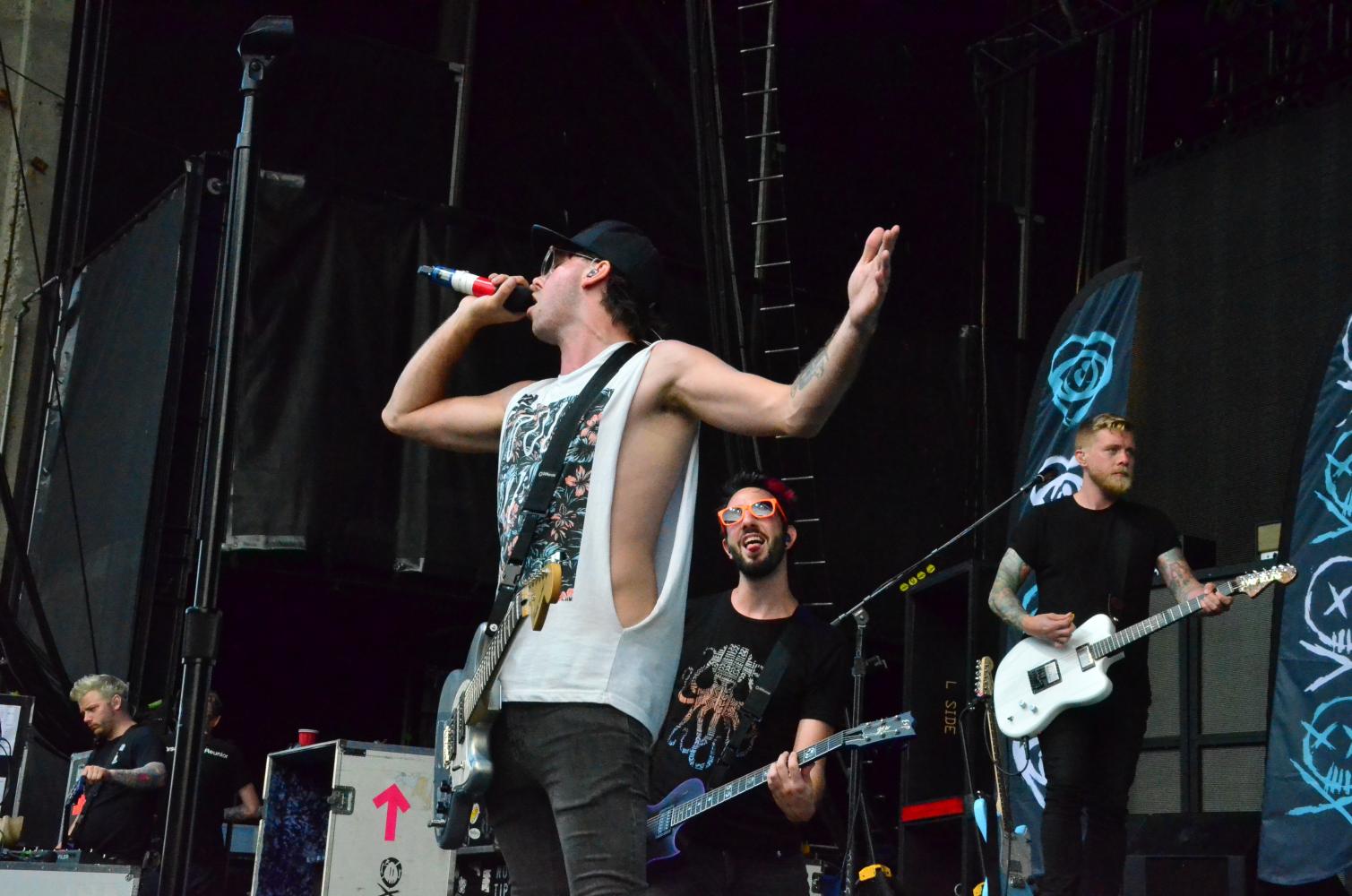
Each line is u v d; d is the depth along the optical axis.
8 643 7.33
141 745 6.30
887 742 2.96
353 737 8.80
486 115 8.98
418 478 7.50
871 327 1.63
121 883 4.55
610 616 1.77
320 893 5.59
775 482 3.43
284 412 7.32
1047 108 10.20
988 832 4.77
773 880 3.14
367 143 8.72
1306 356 7.52
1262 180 7.95
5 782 6.56
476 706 1.79
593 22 9.30
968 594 5.84
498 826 1.90
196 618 3.08
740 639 3.33
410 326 7.68
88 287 8.68
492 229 7.96
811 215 9.42
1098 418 4.39
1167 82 9.41
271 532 7.16
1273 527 6.71
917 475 8.63
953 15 10.12
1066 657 4.18
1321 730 4.85
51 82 9.02
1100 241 9.46
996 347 9.04
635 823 1.74
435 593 7.52
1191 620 5.46
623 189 9.17
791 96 9.58
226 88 8.83
